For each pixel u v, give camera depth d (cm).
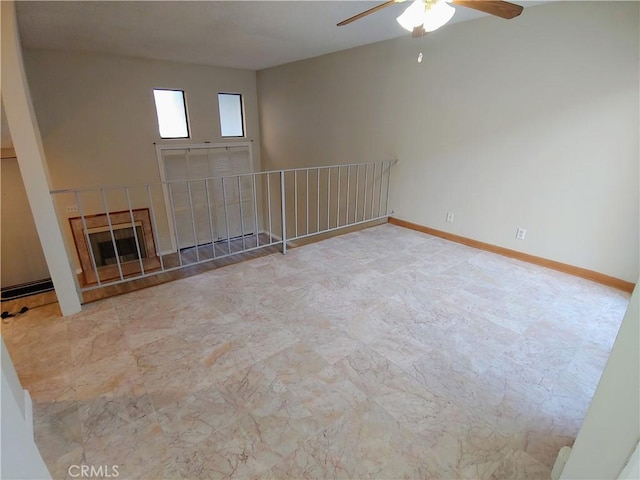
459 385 174
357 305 246
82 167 520
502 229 339
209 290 265
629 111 247
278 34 373
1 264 398
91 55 489
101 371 179
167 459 134
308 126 553
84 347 198
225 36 385
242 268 306
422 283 280
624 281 270
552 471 126
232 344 202
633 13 234
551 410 160
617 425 80
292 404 161
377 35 376
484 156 337
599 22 248
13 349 196
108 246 576
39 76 462
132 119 544
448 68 346
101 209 552
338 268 307
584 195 280
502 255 342
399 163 420
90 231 548
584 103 266
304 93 544
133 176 567
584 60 260
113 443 140
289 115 590
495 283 282
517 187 320
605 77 253
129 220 579
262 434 145
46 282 339
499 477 130
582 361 192
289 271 300
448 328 220
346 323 224
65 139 498
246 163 690
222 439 143
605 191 268
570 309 244
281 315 232
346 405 161
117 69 512
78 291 243
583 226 285
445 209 384
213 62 558
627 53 240
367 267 310
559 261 306
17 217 396
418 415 156
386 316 233
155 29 356
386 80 410
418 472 131
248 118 666
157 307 241
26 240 406
